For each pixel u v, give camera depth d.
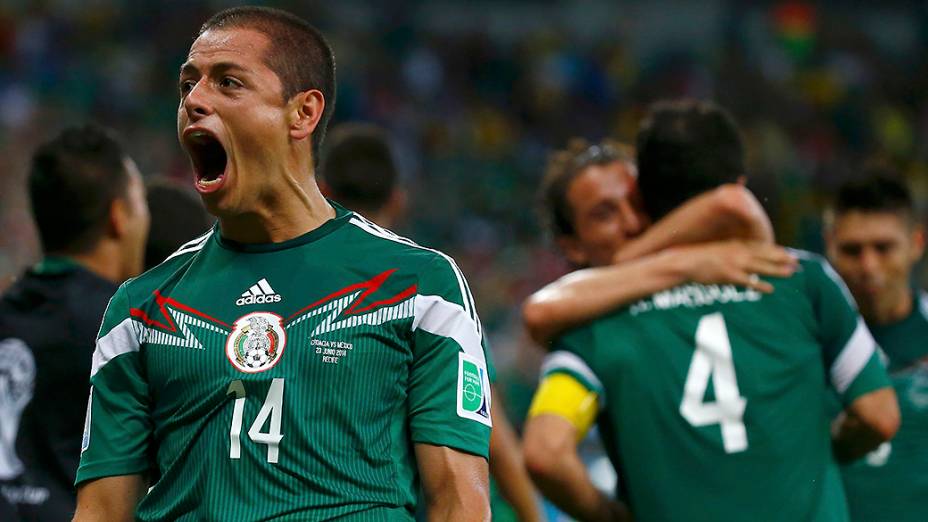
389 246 5.58
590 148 8.73
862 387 7.36
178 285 5.58
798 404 7.20
